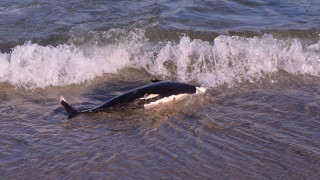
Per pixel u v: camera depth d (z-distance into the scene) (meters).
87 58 12.84
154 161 8.15
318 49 14.16
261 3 18.36
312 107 10.52
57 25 15.39
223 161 8.18
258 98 11.09
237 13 17.30
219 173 7.78
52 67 12.15
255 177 7.66
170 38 14.93
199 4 17.94
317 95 11.29
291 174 7.78
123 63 13.08
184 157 8.30
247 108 10.51
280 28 15.69
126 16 16.33
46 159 8.17
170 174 7.73
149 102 10.41
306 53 13.73
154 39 14.85
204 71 12.72
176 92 10.78
